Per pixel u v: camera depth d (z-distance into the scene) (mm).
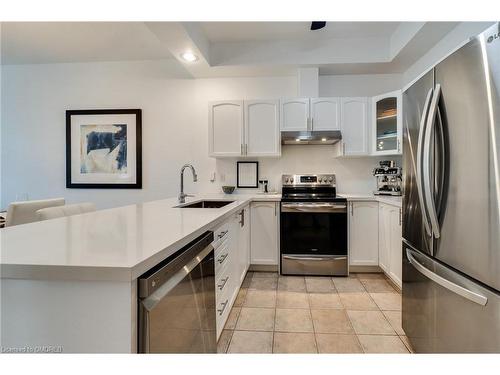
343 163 3588
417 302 1548
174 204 2246
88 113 3723
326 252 3021
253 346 1762
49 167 3807
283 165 3637
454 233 1181
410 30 2695
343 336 1874
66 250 841
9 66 3799
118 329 719
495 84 955
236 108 3293
